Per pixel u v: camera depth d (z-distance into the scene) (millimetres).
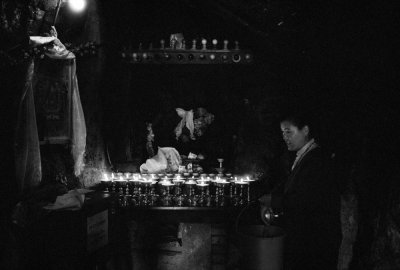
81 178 4309
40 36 3555
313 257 2707
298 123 2992
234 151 5352
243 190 4887
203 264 5301
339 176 3691
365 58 3199
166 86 5629
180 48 5180
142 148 5531
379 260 3041
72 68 3693
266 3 3914
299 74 4547
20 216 2896
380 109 3150
